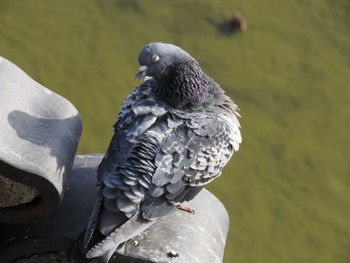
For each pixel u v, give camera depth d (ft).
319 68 63.93
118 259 21.63
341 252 56.08
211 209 24.40
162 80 23.84
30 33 61.93
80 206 22.58
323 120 61.77
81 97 59.57
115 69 61.46
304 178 58.95
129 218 20.67
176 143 22.02
